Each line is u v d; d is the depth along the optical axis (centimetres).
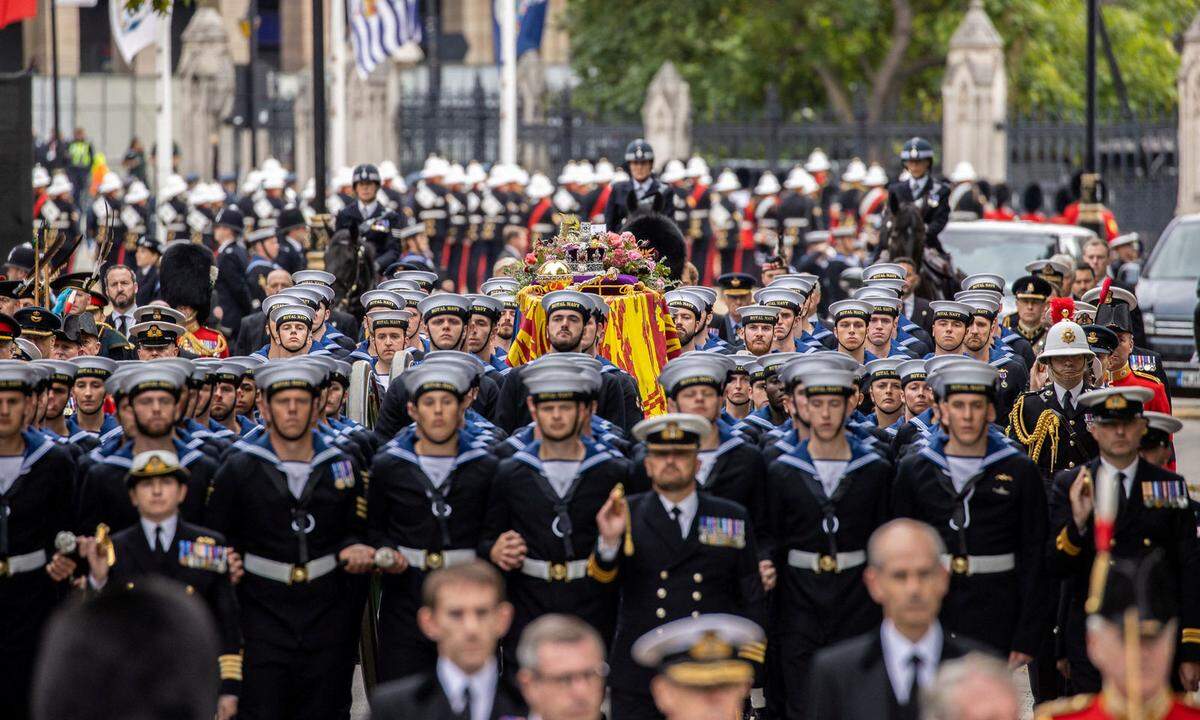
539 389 2552
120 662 1184
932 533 1864
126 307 4450
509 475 2577
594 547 2552
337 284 4912
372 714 1841
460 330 3531
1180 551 2528
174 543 2405
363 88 11431
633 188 5388
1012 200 10975
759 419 3077
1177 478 2533
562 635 1591
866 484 2645
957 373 2592
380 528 2628
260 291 5875
